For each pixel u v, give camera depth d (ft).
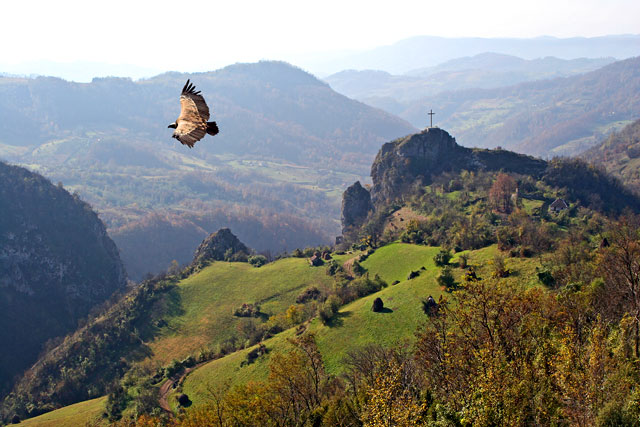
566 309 126.93
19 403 341.82
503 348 112.78
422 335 143.43
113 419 259.60
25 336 568.00
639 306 117.80
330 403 156.04
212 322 387.55
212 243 570.87
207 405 174.19
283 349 264.11
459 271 283.38
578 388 92.27
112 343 379.76
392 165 646.33
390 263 383.65
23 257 622.13
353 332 253.85
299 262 474.90
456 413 104.12
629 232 243.40
